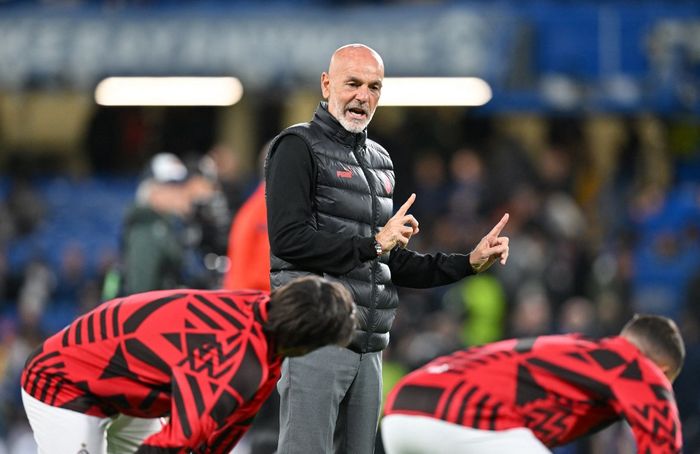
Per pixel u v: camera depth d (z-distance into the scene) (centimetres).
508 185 5691
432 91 5831
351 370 2058
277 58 5744
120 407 1936
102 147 6769
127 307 1906
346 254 1969
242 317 1825
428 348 4162
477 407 2144
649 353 2144
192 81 6162
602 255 5394
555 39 5875
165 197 3102
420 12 5884
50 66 5875
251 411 1897
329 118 2066
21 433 4544
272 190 2023
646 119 6400
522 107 5797
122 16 5981
